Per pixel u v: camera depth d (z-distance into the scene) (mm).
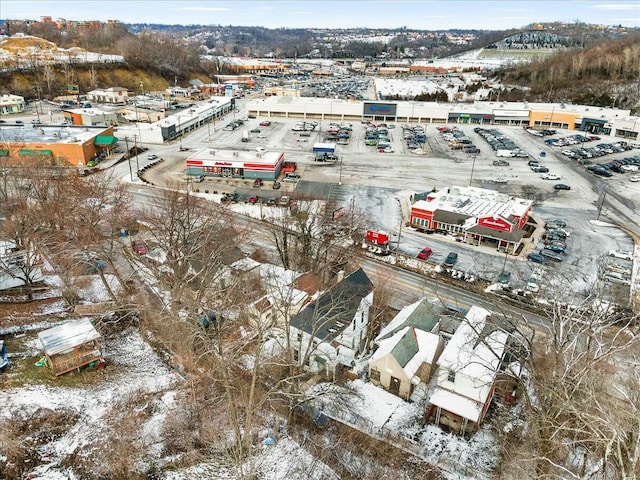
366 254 68812
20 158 90938
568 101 184875
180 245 55344
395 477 34375
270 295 48688
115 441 36156
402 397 43094
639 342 41969
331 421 39812
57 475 33250
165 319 48969
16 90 173000
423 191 96188
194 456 35594
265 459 35375
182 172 104125
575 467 34344
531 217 84125
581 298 57844
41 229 57719
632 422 29578
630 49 192375
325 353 43188
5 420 36656
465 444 38312
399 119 163625
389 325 49906
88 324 44875
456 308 55438
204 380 42406
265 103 165750
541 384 32906
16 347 45531
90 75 196375
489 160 119500
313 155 120375
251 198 87188
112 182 93250
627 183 103375
